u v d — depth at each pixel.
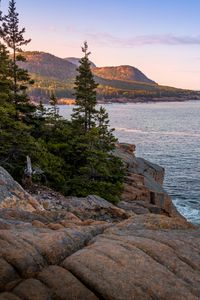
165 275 7.95
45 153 35.12
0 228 10.68
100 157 36.81
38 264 8.24
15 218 13.49
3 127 32.03
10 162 31.17
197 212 50.22
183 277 8.00
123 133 148.12
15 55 44.31
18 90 41.00
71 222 12.61
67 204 23.69
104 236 9.66
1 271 7.76
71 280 7.60
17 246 8.62
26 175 26.88
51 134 44.19
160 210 39.41
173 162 85.81
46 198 24.11
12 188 19.41
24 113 41.22
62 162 36.69
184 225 11.31
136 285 7.54
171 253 8.77
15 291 7.28
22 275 7.90
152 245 9.00
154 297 7.36
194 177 70.25
